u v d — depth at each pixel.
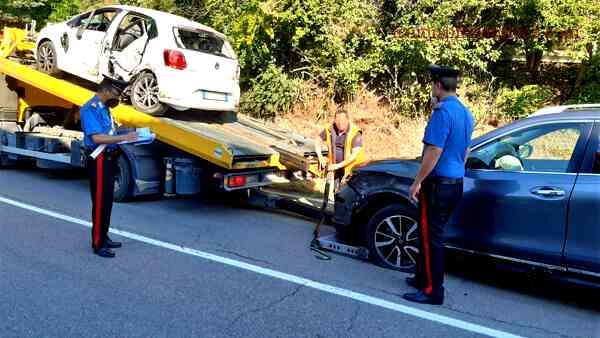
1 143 9.31
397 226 5.41
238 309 4.22
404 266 5.35
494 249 4.84
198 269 5.07
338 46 11.51
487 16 10.98
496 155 5.01
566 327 4.29
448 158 4.43
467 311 4.50
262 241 6.19
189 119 8.01
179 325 3.88
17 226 6.08
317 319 4.13
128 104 8.00
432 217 4.51
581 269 4.41
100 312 4.01
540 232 4.58
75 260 5.09
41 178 9.07
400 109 11.63
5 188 8.07
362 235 5.96
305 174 7.73
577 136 4.64
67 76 8.98
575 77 11.22
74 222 6.38
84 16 8.56
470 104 11.08
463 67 11.23
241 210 7.83
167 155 7.41
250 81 12.27
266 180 7.50
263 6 11.22
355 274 5.21
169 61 7.35
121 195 7.49
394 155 10.73
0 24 17.91
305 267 5.34
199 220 7.02
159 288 4.54
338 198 5.84
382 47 11.45
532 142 4.91
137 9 7.97
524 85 11.12
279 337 3.79
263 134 8.28
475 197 4.91
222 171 6.96
